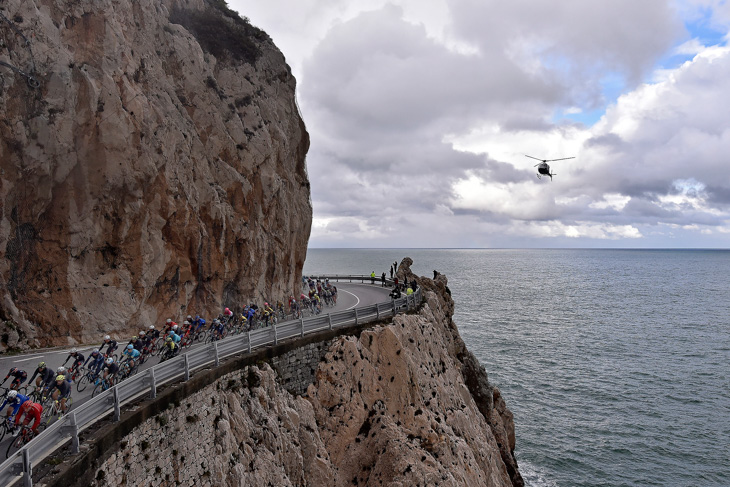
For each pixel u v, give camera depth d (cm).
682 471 3500
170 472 1420
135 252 2278
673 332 7662
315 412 2133
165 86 2530
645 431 4066
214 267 2639
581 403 4622
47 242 2081
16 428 1162
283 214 3206
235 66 3050
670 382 5203
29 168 1995
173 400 1469
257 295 2934
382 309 2730
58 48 2127
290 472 1859
